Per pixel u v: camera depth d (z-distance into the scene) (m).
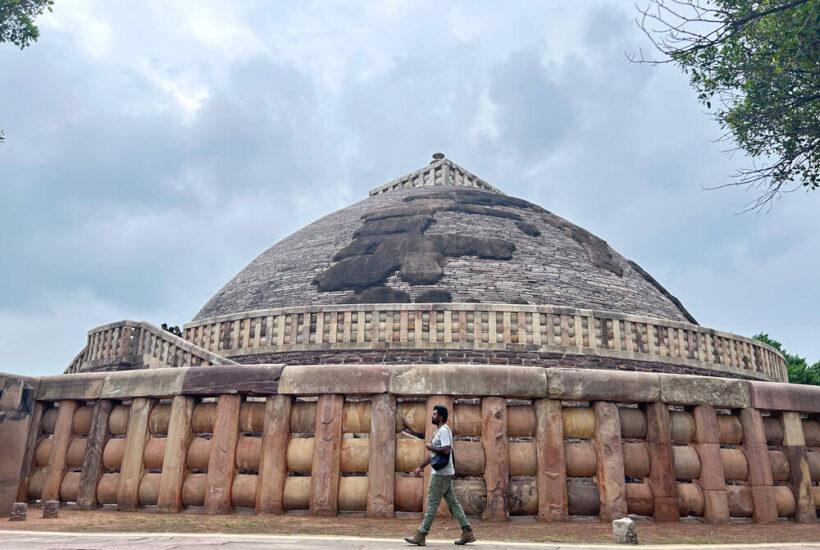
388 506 8.73
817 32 10.41
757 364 22.27
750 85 11.21
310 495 8.95
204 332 21.67
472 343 18.61
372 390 9.21
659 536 7.68
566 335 18.97
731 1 10.85
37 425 10.73
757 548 6.62
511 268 22.95
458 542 6.52
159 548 5.50
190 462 9.56
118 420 10.24
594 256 26.14
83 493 9.88
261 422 9.54
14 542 5.88
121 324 17.75
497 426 9.02
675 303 27.48
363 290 21.62
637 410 9.66
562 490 8.91
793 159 11.91
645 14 10.67
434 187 31.89
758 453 9.69
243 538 6.47
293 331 19.80
